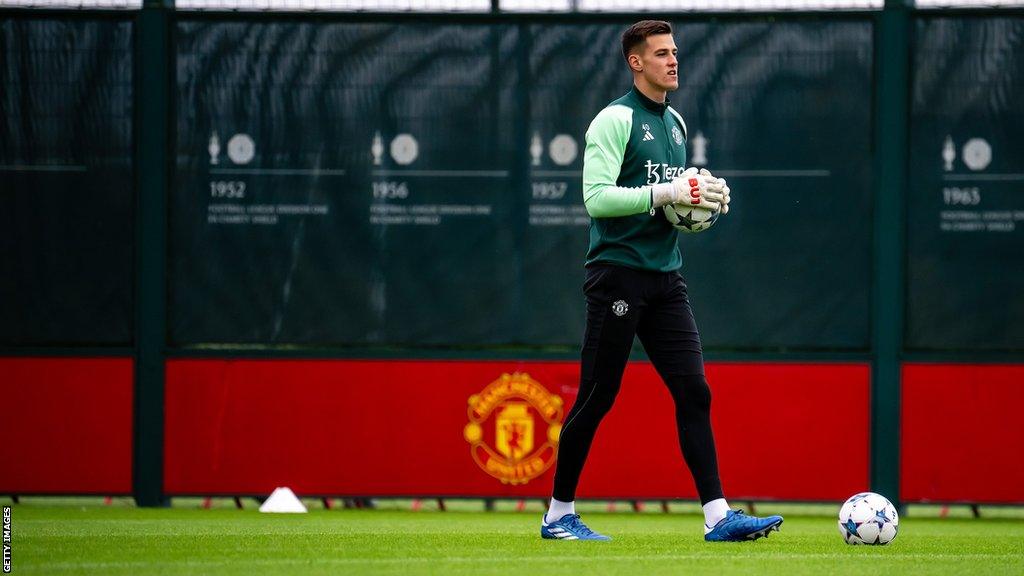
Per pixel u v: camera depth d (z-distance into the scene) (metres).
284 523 25.50
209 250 30.95
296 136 30.92
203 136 30.92
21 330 30.83
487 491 30.55
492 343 30.81
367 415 30.75
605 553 17.77
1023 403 29.95
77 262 30.91
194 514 28.59
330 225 30.91
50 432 30.72
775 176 30.45
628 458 30.36
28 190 30.91
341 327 30.89
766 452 30.25
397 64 30.86
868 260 30.33
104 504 33.41
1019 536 24.22
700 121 30.56
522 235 30.78
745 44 30.48
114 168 30.92
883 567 16.39
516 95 30.75
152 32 30.84
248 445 30.73
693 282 30.58
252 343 30.92
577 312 30.69
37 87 30.86
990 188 30.14
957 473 30.00
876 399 30.19
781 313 30.45
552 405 30.61
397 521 26.75
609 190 17.81
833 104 30.36
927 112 30.25
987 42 30.14
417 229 30.88
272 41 30.94
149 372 30.77
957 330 30.23
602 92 30.64
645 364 30.45
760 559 17.08
